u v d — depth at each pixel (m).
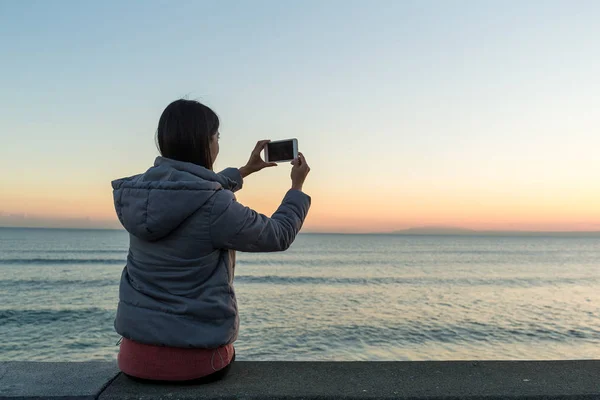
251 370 2.27
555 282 46.12
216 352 2.01
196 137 1.96
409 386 2.08
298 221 2.04
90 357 15.45
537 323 22.55
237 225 1.84
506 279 48.53
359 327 20.56
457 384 2.11
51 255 74.12
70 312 24.38
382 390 2.02
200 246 1.88
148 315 1.92
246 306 26.12
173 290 1.91
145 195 1.83
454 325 21.66
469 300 31.23
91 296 30.98
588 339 19.00
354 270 57.16
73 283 38.59
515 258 91.00
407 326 21.11
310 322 21.47
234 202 1.88
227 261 2.00
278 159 2.24
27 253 78.12
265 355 15.38
